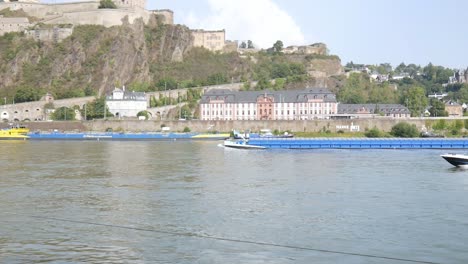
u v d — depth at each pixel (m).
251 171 126.69
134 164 140.75
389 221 74.44
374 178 114.88
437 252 61.22
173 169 129.88
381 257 59.78
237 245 63.62
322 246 63.31
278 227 71.31
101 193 94.94
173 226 71.62
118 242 64.56
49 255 59.84
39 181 108.81
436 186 103.62
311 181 110.12
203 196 92.25
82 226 71.69
